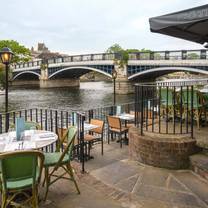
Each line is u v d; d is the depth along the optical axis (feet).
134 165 16.88
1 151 11.46
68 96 135.33
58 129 18.07
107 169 16.29
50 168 16.26
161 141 16.01
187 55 99.76
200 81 36.88
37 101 115.85
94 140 19.89
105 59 137.28
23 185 10.46
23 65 220.84
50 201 12.41
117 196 12.83
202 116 21.53
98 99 118.32
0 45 234.17
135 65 124.36
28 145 12.23
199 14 11.23
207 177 14.07
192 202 12.09
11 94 148.46
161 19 12.76
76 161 17.85
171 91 23.16
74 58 156.56
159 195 12.80
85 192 13.30
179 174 15.20
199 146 15.90
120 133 23.26
